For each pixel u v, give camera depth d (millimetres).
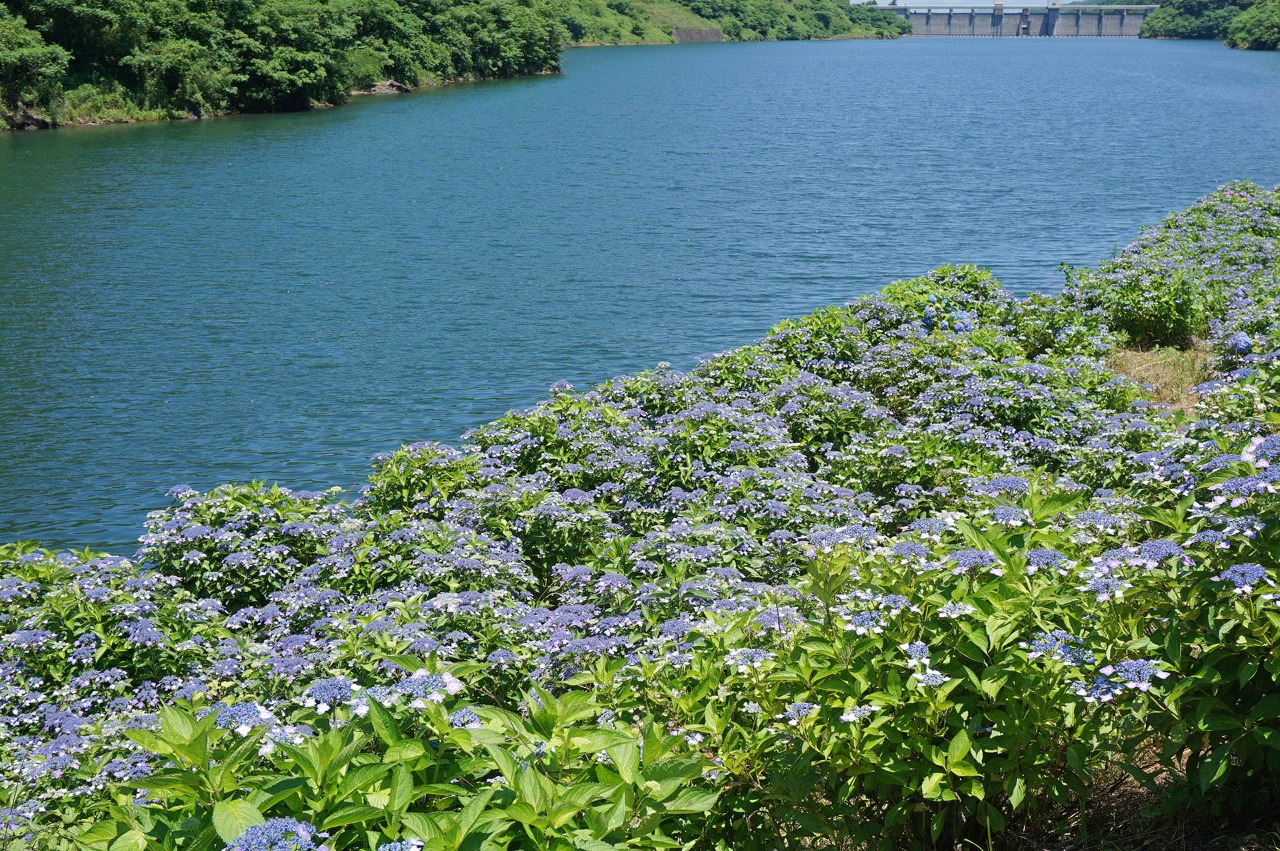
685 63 171875
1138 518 7520
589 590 8633
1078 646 4820
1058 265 30109
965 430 11695
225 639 8383
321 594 8688
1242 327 15141
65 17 74562
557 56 142625
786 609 6297
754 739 5141
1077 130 72438
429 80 116062
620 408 14000
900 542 6047
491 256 33219
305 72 87250
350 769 3961
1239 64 163375
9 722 7352
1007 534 5719
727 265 31391
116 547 14188
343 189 47562
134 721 7043
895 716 4828
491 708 4453
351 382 21016
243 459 17156
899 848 5270
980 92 113062
